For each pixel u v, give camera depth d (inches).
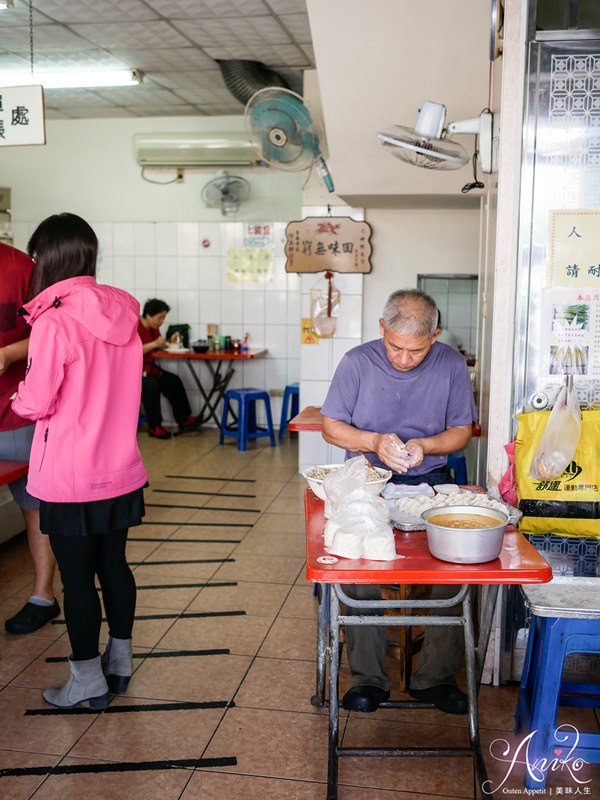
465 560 71.5
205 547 169.2
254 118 191.5
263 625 129.0
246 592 143.5
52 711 102.0
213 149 285.0
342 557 73.7
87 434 94.9
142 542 172.6
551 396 101.2
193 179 298.2
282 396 306.2
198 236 301.4
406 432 105.0
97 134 300.5
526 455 99.2
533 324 100.6
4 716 100.7
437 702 95.4
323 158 193.6
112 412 97.6
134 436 100.7
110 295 98.7
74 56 225.6
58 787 86.1
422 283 233.6
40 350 92.6
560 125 97.3
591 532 100.0
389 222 231.6
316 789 85.9
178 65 233.9
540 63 96.3
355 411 105.3
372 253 219.5
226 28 200.7
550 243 99.0
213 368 309.0
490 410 103.8
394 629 127.1
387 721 99.5
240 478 230.5
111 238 306.2
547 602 82.8
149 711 102.0
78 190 305.0
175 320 308.2
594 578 89.7
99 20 195.2
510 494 101.0
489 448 104.3
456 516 78.4
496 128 107.0
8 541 172.1
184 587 145.9
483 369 128.3
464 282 233.3
